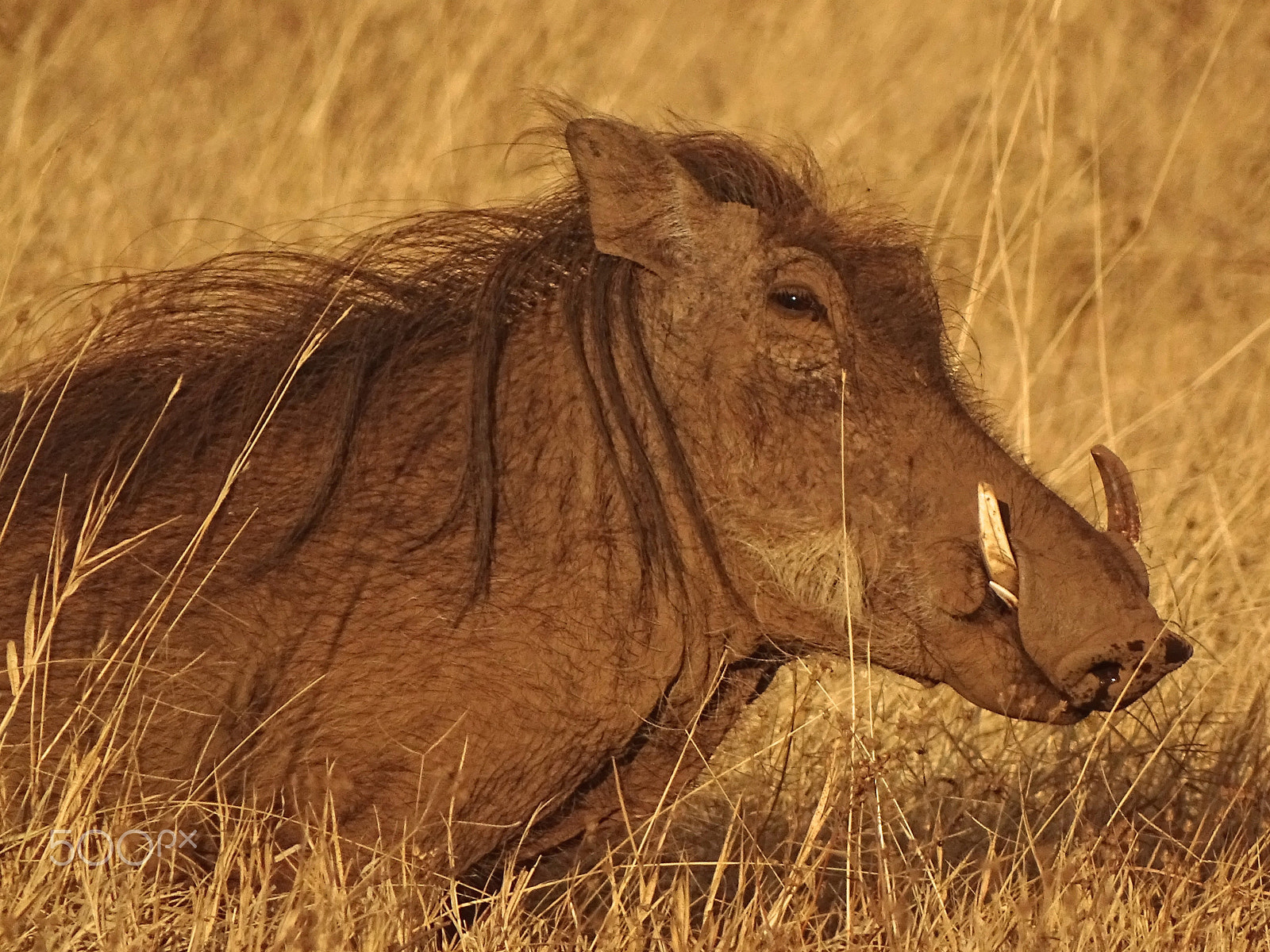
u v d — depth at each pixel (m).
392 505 11.77
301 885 11.05
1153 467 20.80
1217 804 15.29
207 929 11.00
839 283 12.09
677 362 12.14
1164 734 16.31
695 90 30.33
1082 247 27.45
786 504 11.99
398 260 13.05
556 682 11.73
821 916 12.77
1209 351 25.77
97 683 11.36
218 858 11.26
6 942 10.63
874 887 13.14
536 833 12.45
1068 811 15.26
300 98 26.91
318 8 29.58
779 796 14.60
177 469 11.98
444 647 11.55
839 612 12.03
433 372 12.19
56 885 11.13
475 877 12.42
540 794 11.89
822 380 12.02
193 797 11.34
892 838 13.12
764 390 12.02
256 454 11.94
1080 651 11.42
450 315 12.52
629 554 11.84
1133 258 27.28
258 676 11.44
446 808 11.59
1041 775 16.11
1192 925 12.82
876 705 16.44
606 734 11.92
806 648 12.45
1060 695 11.79
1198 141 30.20
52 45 29.02
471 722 11.59
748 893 13.80
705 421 12.05
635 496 11.88
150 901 11.16
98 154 24.53
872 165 28.23
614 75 29.33
